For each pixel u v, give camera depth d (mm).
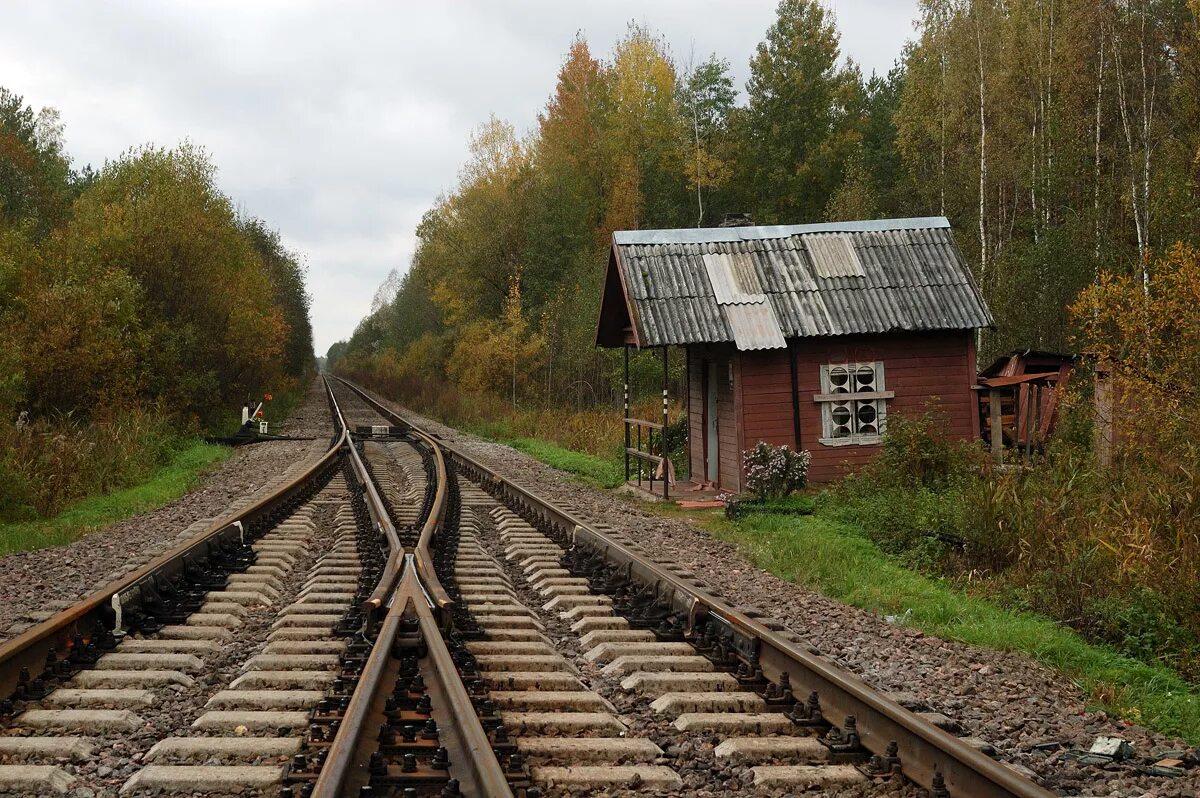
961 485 14156
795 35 50781
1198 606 8711
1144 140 29984
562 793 4770
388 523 11820
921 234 18188
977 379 18000
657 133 51562
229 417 36125
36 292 25250
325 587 9414
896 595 9977
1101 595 9586
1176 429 12461
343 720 5016
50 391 24031
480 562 10914
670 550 12180
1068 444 15141
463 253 56531
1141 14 31578
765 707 6086
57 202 49219
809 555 11727
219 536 11195
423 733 5102
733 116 50281
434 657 6133
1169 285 14188
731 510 15281
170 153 37438
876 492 15109
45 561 11383
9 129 53031
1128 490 11867
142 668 6812
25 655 6414
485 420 43031
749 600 9391
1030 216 36844
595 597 9203
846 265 17516
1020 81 35250
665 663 6949
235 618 8328
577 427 33125
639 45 52562
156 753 5164
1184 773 5340
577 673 6934
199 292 31703
